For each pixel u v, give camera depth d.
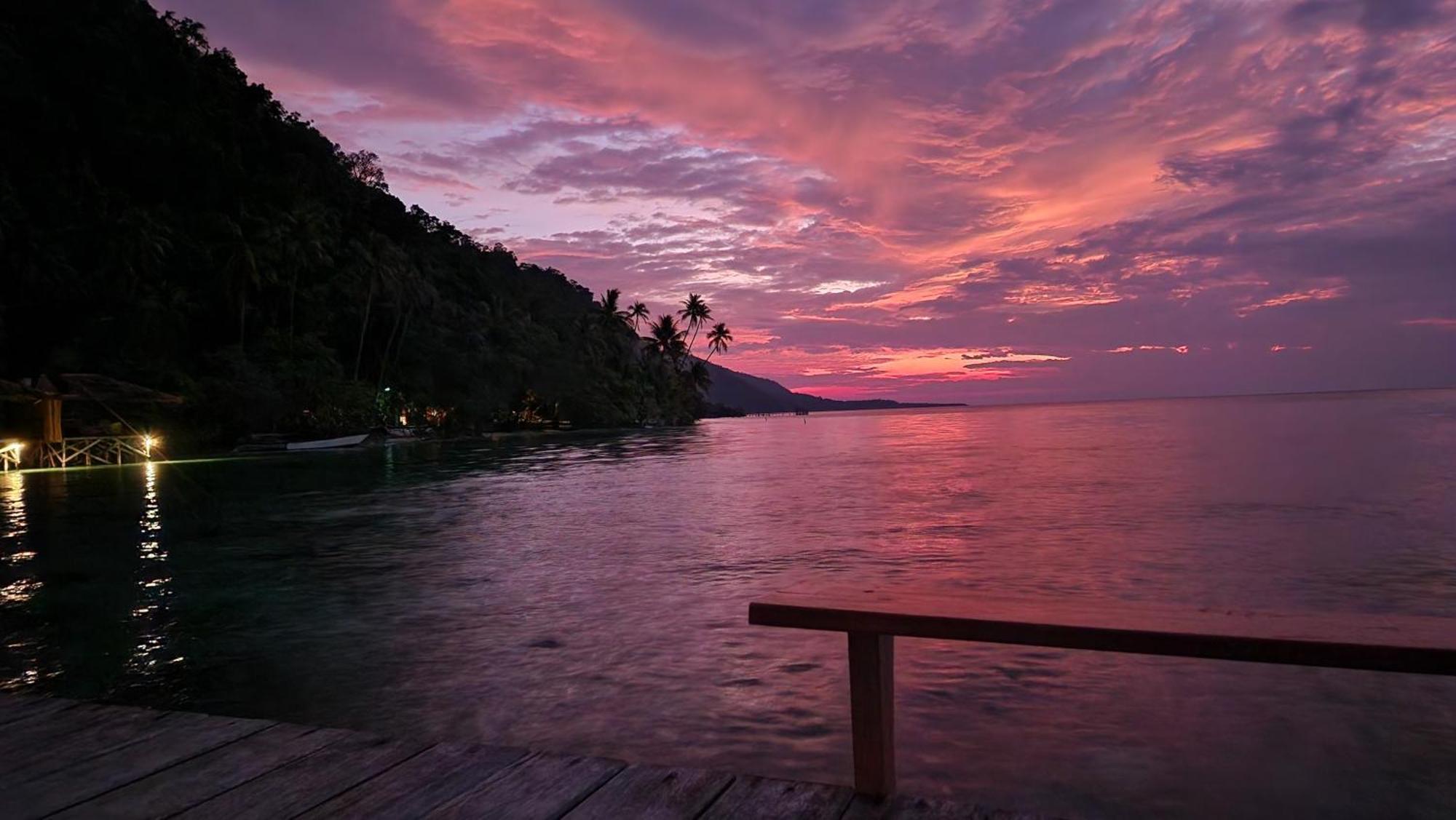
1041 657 5.57
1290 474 20.16
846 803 2.38
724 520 13.88
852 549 10.58
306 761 2.87
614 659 5.63
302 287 63.72
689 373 127.12
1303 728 4.30
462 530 12.89
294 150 78.31
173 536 12.62
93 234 53.22
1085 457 29.95
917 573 8.89
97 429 38.81
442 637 6.32
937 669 5.36
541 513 15.21
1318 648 1.78
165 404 39.56
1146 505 14.90
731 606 7.22
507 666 5.50
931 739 4.21
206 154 64.12
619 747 4.11
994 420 117.62
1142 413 130.00
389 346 66.31
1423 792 3.56
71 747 3.04
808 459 33.53
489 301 95.88
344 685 5.17
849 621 2.28
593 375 97.06
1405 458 24.52
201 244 58.81
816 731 4.28
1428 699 4.67
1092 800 3.54
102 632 6.60
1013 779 3.75
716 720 4.47
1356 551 9.95
